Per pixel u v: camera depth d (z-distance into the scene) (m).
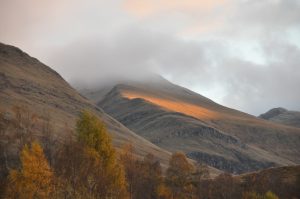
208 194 121.75
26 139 81.00
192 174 129.00
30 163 62.38
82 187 66.31
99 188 68.69
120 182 73.19
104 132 74.50
